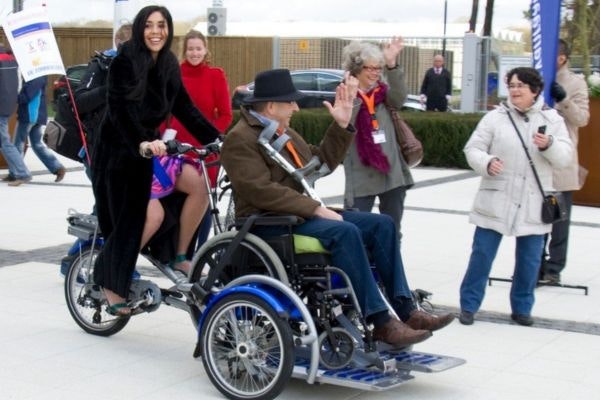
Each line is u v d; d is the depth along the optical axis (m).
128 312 6.44
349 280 5.42
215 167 7.32
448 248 10.09
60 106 7.45
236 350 5.51
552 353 6.54
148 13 6.23
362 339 5.44
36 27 7.27
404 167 7.69
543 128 6.83
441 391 5.73
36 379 5.84
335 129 5.92
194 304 6.03
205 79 8.27
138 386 5.75
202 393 5.64
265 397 5.38
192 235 6.54
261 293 5.34
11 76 14.02
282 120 5.76
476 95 22.62
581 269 9.29
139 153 6.13
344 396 5.61
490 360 6.35
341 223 5.46
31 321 7.12
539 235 7.14
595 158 13.08
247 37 26.75
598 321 7.42
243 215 5.78
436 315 5.62
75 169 16.66
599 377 6.04
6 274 8.62
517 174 7.00
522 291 7.21
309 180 5.89
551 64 8.26
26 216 11.70
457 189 14.77
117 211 6.27
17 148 14.57
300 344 5.28
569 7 14.48
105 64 7.27
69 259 7.08
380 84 7.62
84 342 6.62
